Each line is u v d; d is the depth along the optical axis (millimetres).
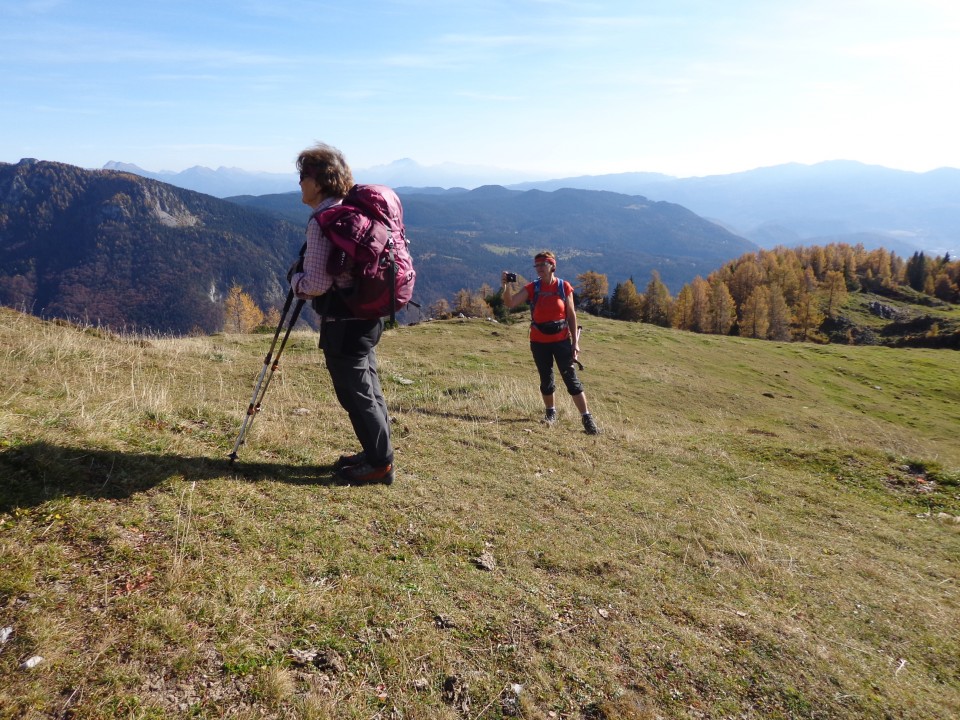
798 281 108562
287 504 3791
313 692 2387
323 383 9602
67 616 2418
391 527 3855
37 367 6438
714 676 2980
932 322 89562
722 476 6586
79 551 2807
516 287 7887
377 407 4203
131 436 4152
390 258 3549
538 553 3975
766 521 5375
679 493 5750
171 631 2471
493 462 5738
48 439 3615
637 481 5922
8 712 1965
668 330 32406
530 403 9141
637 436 7887
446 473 5156
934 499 6566
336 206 3443
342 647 2660
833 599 4043
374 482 4449
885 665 3338
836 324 102812
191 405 5277
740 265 118188
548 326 7617
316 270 3465
